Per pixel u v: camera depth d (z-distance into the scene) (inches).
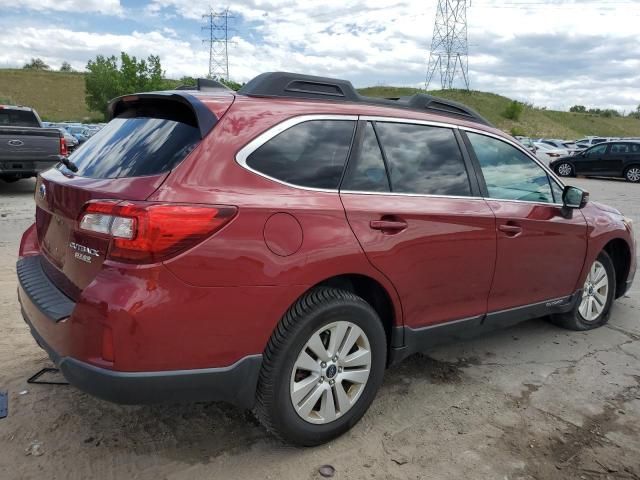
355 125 121.1
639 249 323.3
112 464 107.2
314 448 114.1
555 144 1386.6
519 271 149.1
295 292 103.1
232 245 95.7
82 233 98.1
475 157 143.3
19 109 514.0
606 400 138.1
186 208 92.5
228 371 98.7
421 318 127.3
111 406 127.3
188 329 93.5
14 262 244.8
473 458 112.3
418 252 122.0
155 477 104.0
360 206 113.5
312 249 104.5
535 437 120.6
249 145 103.7
